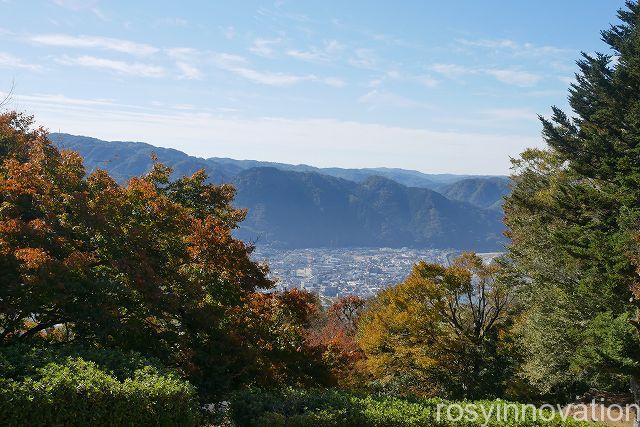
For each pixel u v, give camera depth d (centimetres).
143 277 1091
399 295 2466
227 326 1284
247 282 1396
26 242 1040
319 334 3244
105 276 1109
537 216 2500
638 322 1753
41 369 755
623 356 1620
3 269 947
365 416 1015
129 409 750
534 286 2264
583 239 2072
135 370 862
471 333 2394
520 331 2267
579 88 2653
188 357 1131
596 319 1789
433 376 2350
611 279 1809
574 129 2533
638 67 2192
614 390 2330
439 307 2328
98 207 1170
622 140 2264
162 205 1311
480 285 2388
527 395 2273
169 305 1134
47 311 1005
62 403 705
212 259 1358
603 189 2214
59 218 1148
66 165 1285
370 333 2530
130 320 1074
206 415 1059
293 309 1554
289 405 1042
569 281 2189
